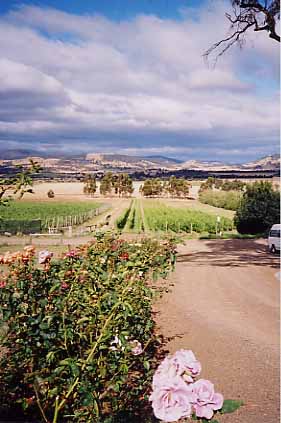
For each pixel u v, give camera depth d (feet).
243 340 23.40
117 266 11.60
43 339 10.73
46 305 11.11
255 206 124.36
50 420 10.64
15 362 11.52
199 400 5.45
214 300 35.12
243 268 56.13
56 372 9.34
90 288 11.13
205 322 27.35
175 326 25.91
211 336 24.11
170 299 34.35
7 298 11.06
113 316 10.55
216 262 62.44
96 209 190.80
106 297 10.48
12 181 10.82
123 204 250.16
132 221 171.12
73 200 250.37
